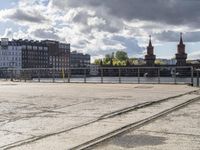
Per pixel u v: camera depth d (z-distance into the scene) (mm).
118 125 8312
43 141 6715
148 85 25688
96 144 6516
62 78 33875
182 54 143875
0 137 7078
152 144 6477
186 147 6227
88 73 32250
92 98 14688
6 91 19328
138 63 164750
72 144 6457
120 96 15594
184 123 8617
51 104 12531
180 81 27312
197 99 14680
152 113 10250
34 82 33344
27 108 11461
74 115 9867
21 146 6336
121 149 6141
